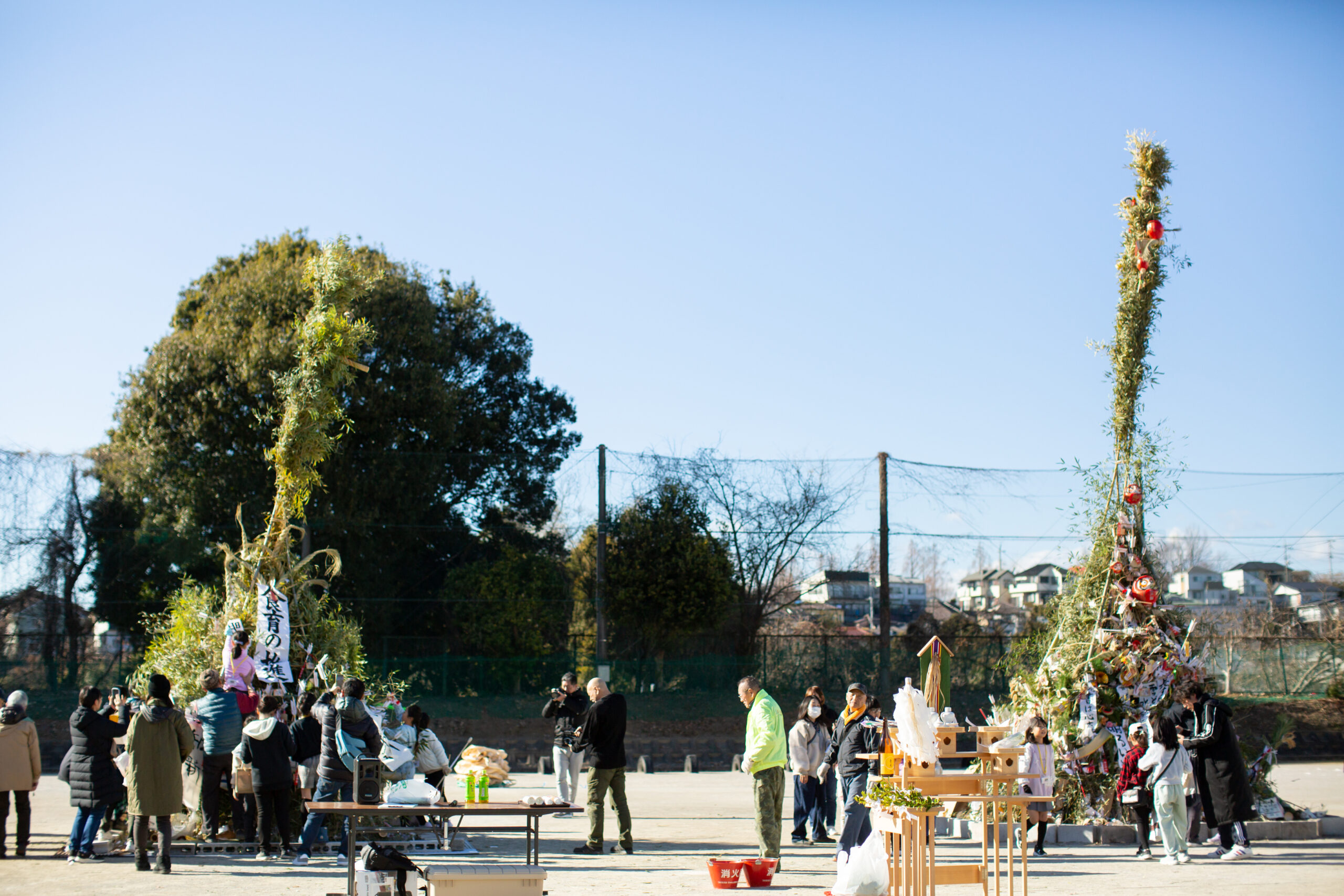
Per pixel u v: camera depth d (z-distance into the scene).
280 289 34.44
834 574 37.72
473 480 39.03
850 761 11.27
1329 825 14.31
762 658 34.66
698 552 34.62
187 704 13.19
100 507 32.94
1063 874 10.95
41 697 30.89
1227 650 37.44
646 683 33.75
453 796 15.19
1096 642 14.60
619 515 35.25
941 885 9.91
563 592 36.22
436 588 37.88
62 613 31.59
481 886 8.08
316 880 10.29
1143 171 15.40
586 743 12.68
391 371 34.91
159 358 34.38
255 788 11.54
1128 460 15.09
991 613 38.25
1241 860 11.96
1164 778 11.80
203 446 33.75
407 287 36.22
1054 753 14.02
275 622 13.41
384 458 34.25
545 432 42.31
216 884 10.09
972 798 8.52
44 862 11.63
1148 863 11.77
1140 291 15.15
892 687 33.72
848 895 8.91
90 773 11.57
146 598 32.44
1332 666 36.50
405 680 33.62
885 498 33.19
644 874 10.85
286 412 14.70
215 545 33.12
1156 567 15.36
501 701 33.62
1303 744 32.09
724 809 18.44
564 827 15.66
